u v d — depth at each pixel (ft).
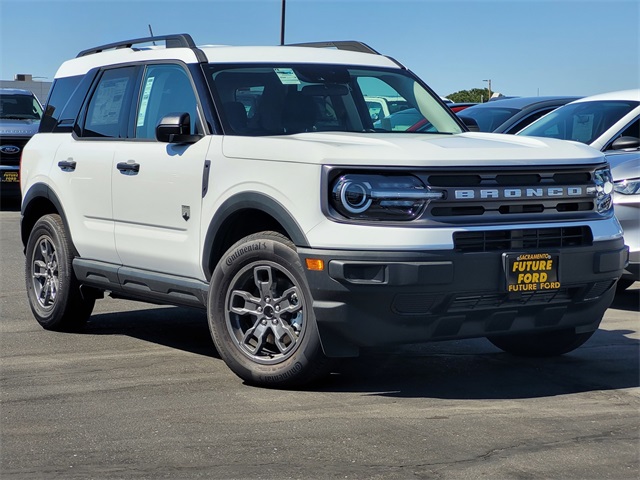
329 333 17.10
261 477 13.43
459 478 13.38
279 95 20.40
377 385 18.43
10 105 58.65
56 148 24.12
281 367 17.84
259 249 17.81
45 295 24.18
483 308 17.22
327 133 19.57
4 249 39.52
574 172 18.33
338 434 15.31
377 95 21.61
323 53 22.15
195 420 16.12
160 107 21.16
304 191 17.17
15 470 13.78
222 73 20.39
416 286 16.48
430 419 16.14
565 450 14.57
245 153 18.38
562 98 40.34
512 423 15.93
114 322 25.11
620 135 28.78
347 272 16.61
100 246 22.29
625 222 25.75
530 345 20.71
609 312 26.40
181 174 19.76
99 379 18.98
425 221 16.76
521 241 17.39
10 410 16.83
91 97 23.61
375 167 16.83
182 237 19.86
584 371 19.65
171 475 13.53
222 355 18.62
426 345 21.98
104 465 13.97
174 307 27.35
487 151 17.65
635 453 14.44
